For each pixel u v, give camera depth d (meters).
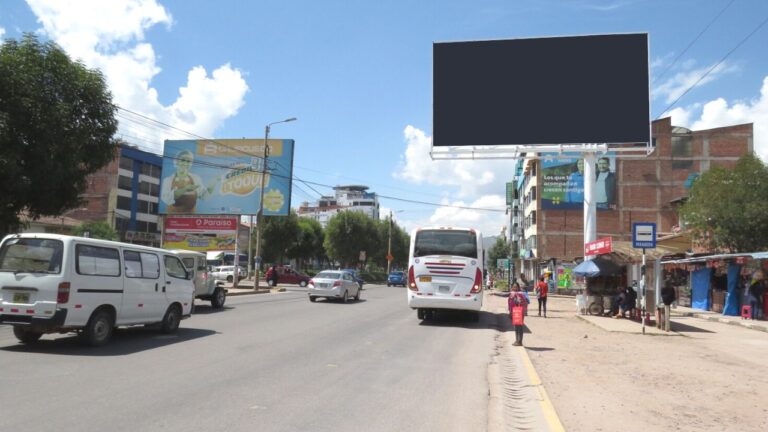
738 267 23.09
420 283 17.70
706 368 10.42
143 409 6.41
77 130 17.39
